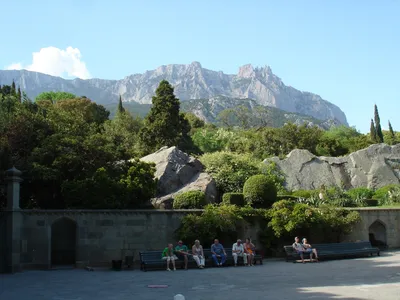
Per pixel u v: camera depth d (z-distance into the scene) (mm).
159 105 56156
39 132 28594
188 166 32250
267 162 44594
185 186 30891
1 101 32219
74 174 26875
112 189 25125
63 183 25078
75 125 31516
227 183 34031
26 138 28109
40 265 22266
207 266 22781
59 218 22922
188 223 24812
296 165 45344
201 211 25906
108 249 23703
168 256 21688
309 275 18078
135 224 24422
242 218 26438
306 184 44688
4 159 24969
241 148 61375
